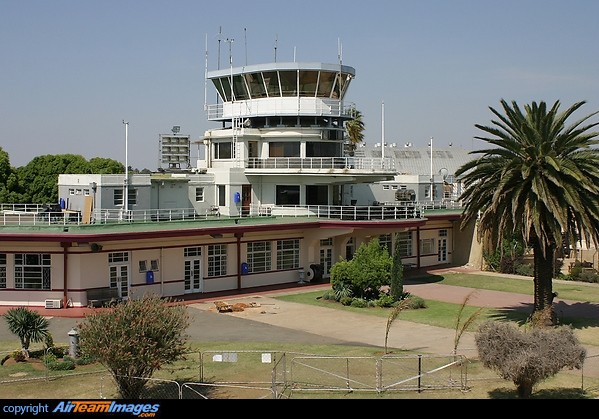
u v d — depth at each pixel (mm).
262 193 57000
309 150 56406
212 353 30766
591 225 34656
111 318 22672
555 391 25031
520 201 35625
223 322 38469
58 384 25672
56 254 41156
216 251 48219
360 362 29531
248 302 44688
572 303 45688
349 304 44000
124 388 23078
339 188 57656
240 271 49281
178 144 62594
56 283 41250
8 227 42438
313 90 56375
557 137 35875
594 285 53844
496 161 37094
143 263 44125
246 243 49875
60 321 38375
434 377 26297
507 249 58562
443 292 49844
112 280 42750
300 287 51000
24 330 29359
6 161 86875
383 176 56562
